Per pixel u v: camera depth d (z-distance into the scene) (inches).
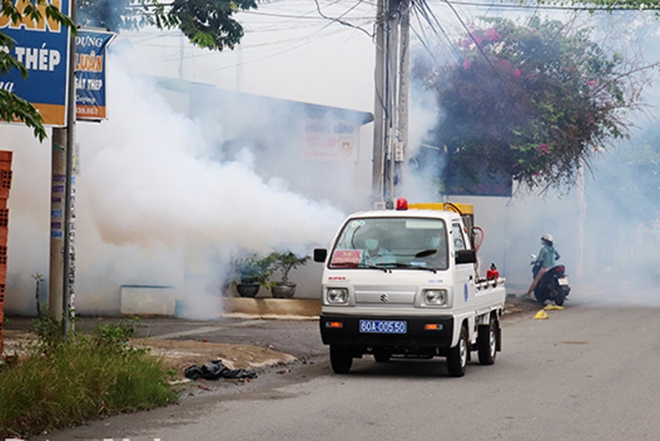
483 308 520.1
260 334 630.5
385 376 477.4
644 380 458.3
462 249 493.7
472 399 400.8
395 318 461.1
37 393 332.2
